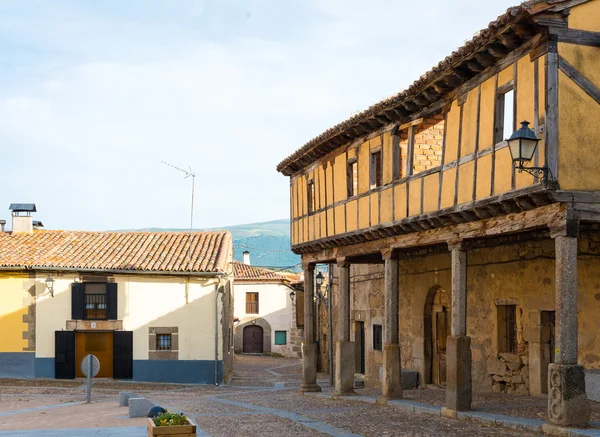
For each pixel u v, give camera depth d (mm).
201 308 29125
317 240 21516
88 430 13875
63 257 29281
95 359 20562
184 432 10727
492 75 13211
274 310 49500
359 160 19125
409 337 22266
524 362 16719
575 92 11594
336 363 20328
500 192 12750
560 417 11234
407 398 17578
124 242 31797
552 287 15625
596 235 14586
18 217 32188
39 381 27656
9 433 13562
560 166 11445
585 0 11586
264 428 14047
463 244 14617
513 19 11656
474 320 18594
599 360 14414
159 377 28703
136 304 28875
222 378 29156
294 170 24391
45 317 28594
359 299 26406
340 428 13711
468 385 14328
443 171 14812
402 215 16516
